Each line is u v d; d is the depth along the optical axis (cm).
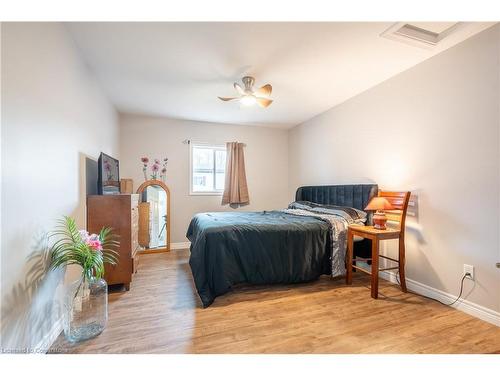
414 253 240
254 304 211
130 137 412
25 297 129
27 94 133
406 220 248
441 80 218
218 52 220
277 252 244
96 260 167
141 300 218
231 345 153
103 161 254
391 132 270
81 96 221
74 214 202
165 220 412
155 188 412
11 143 119
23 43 130
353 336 163
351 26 184
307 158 446
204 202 457
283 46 211
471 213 195
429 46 209
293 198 496
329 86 296
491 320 180
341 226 270
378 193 264
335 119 368
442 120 217
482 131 188
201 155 466
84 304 165
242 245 235
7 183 116
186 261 344
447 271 211
